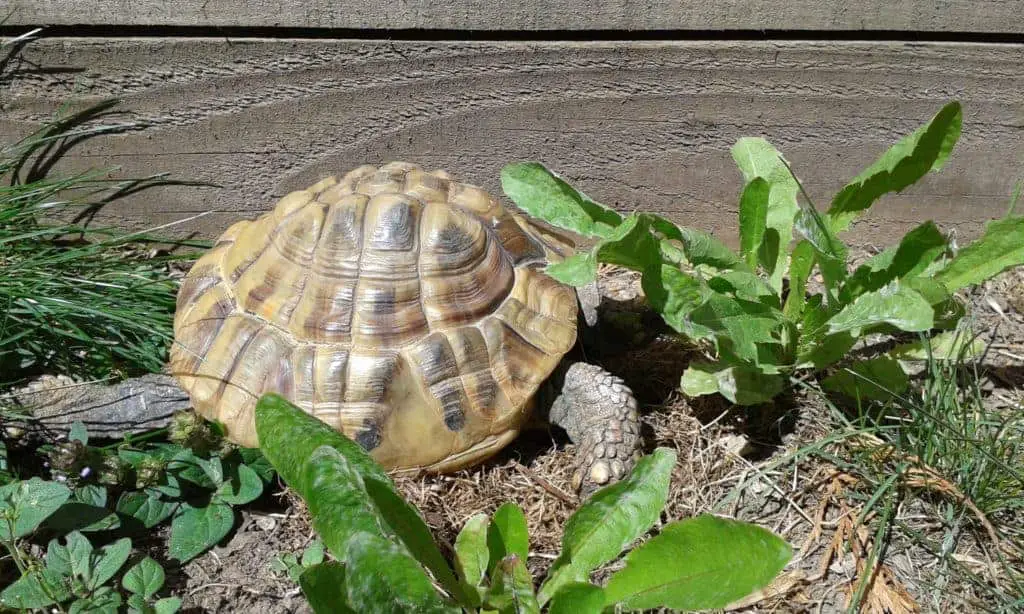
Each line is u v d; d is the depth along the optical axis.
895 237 0.66
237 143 0.62
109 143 0.62
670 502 0.51
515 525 0.45
